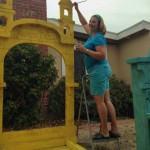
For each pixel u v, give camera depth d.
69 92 4.52
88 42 3.91
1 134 3.91
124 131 5.91
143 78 2.96
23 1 7.11
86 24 4.55
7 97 5.89
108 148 4.47
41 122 6.40
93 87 3.74
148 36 8.91
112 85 8.70
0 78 3.92
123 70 10.04
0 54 3.96
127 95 8.99
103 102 3.73
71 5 4.62
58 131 4.39
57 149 4.20
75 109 7.46
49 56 6.43
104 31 3.91
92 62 3.78
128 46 9.85
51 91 7.39
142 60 2.95
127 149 4.41
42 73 6.18
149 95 2.97
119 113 8.80
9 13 4.04
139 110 3.03
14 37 4.09
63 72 8.20
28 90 6.04
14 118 5.95
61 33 4.45
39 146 4.18
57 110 7.29
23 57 5.98
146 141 2.92
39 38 4.30
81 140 5.04
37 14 7.29
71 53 4.57
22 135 4.10
